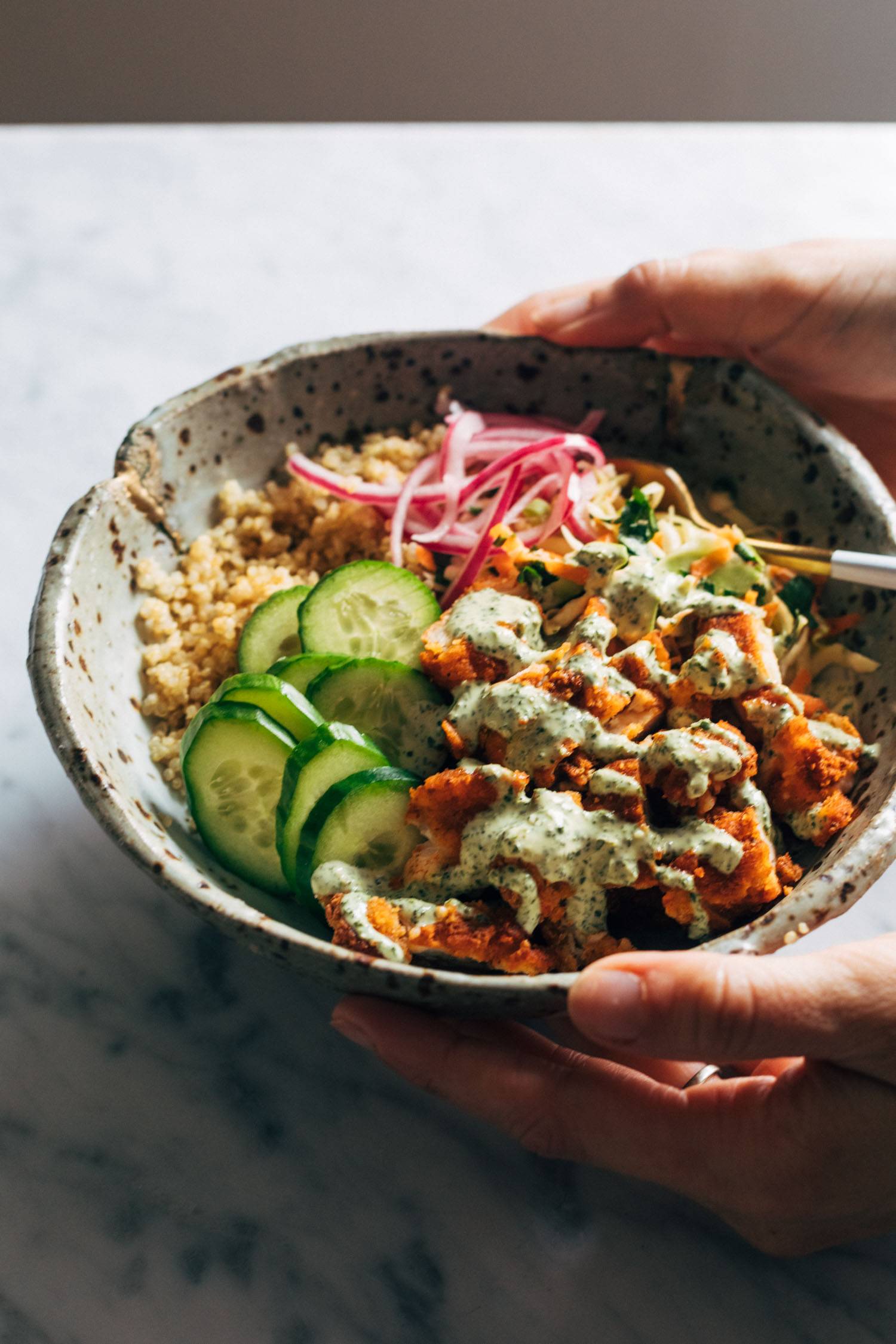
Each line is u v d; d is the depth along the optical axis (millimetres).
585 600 492
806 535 530
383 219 713
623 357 543
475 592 494
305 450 551
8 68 1028
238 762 455
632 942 452
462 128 759
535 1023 487
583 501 522
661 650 472
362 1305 436
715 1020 400
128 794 452
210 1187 452
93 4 991
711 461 555
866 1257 447
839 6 1000
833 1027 405
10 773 533
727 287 559
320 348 536
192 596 515
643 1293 439
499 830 438
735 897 436
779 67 1031
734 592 503
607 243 707
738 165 744
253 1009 484
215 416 524
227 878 463
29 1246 442
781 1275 443
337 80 1040
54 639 449
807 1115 424
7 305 669
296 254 696
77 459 621
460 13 1005
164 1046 476
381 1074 472
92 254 691
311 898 455
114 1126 461
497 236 708
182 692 495
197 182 726
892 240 574
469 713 462
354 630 490
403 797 449
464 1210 450
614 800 441
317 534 538
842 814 452
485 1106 444
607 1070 449
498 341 544
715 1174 433
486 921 434
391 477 538
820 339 565
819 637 505
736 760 444
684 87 1047
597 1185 455
